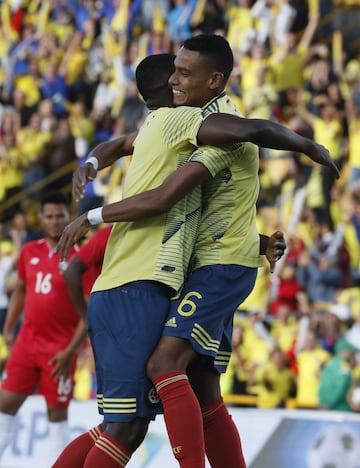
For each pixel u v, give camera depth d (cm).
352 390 2848
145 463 2453
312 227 3625
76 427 2517
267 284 3444
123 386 1315
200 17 4284
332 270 3462
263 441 2408
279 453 2392
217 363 1415
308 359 3091
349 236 3588
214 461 1437
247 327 3241
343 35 4344
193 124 1309
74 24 4731
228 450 1427
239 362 3152
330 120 3809
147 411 1323
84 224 1325
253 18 4147
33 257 2259
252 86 3981
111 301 1338
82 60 4559
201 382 1408
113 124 4347
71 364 2178
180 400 1291
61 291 2216
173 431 1288
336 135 3794
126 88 4212
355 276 3528
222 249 1353
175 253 1323
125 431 1321
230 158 1322
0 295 3784
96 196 4041
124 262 1348
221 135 1280
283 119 3950
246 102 3959
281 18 4097
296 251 3512
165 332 1320
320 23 4306
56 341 2219
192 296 1332
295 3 4188
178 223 1331
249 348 3203
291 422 2400
